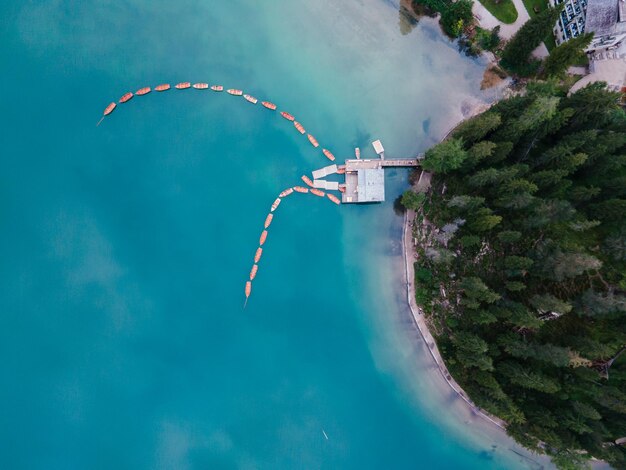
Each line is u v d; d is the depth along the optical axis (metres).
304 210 68.31
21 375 65.00
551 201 57.84
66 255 66.31
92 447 64.75
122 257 66.69
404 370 67.50
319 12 69.62
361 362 67.50
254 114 68.81
